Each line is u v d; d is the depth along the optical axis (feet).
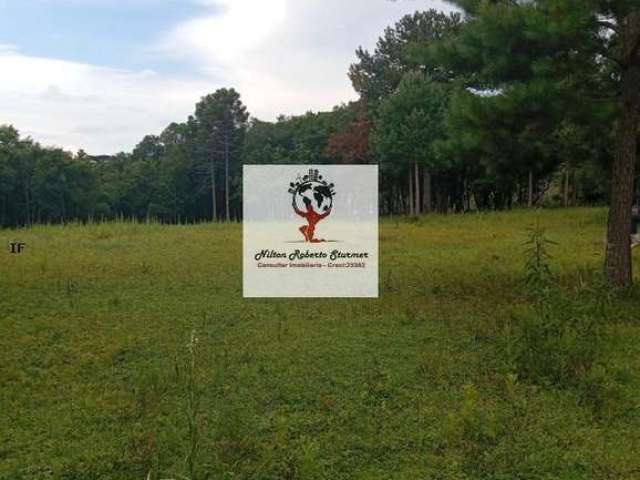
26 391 15.75
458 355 18.74
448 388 16.17
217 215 168.76
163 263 35.83
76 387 16.08
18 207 144.15
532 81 23.68
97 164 175.63
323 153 128.77
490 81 25.86
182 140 176.96
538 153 28.60
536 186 113.19
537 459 12.48
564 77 25.12
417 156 93.76
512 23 23.27
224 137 160.97
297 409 14.90
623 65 25.17
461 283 29.48
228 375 16.93
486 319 22.53
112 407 14.75
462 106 26.16
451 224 66.95
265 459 12.18
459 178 114.52
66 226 64.90
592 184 74.59
